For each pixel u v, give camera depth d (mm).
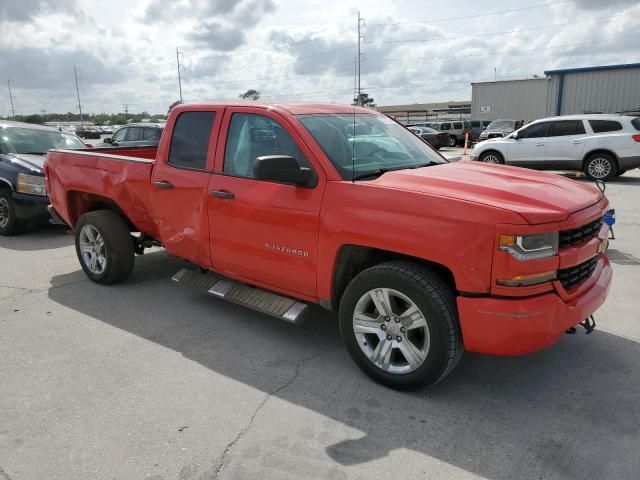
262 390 3553
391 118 4973
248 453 2891
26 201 7863
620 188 12352
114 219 5523
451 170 3922
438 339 3221
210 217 4344
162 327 4609
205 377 3729
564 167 14258
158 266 6430
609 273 3756
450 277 3400
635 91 29094
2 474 2730
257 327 4605
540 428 3096
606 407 3305
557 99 31594
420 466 2775
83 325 4660
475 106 36250
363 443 2973
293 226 3773
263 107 4137
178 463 2812
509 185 3434
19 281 5926
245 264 4191
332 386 3600
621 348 4070
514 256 2953
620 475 2686
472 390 3523
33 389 3568
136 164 5047
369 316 3578
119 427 3131
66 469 2770
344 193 3535
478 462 2803
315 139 3838
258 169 3465
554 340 3133
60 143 9484
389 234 3285
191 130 4613
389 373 3500
